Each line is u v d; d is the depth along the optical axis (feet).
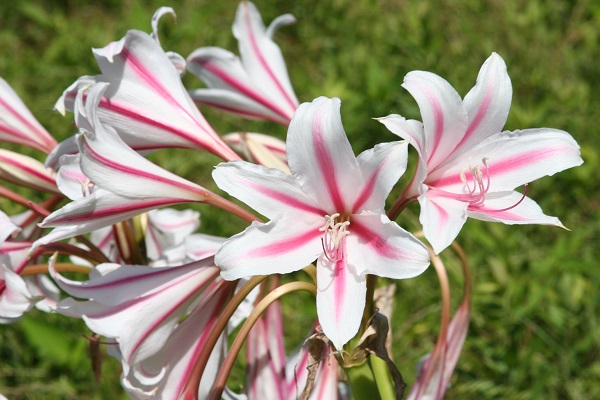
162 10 2.60
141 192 2.39
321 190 2.25
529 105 5.05
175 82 2.59
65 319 4.16
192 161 4.91
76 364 3.86
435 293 4.17
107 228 3.10
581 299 4.00
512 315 3.85
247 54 2.98
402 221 4.44
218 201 2.44
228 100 2.98
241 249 2.20
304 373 2.72
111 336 2.37
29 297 2.52
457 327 2.75
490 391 3.75
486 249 4.26
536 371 3.82
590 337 3.85
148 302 2.39
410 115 4.78
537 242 4.55
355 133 4.86
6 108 2.78
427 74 2.27
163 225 3.25
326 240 2.24
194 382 2.36
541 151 2.36
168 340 2.44
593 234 4.55
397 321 4.04
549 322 3.95
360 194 2.23
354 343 2.44
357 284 2.20
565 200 4.72
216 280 2.49
